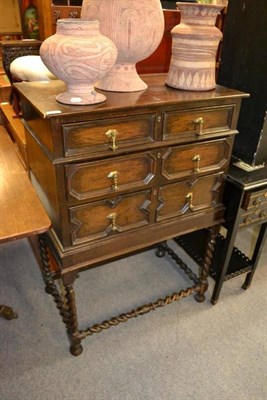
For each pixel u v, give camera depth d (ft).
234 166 4.39
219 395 3.90
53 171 2.91
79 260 3.42
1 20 7.75
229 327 4.80
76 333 4.17
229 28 4.25
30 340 4.49
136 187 3.38
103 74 2.87
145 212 3.62
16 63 4.59
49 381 3.98
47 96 3.18
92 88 2.98
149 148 3.24
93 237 3.40
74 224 3.21
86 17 3.26
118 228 3.51
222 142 3.76
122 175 3.23
